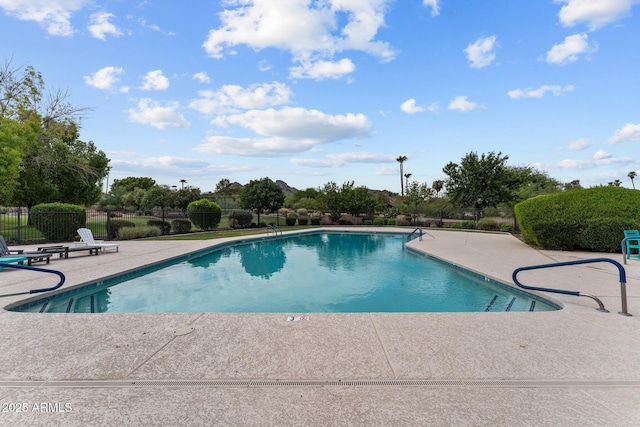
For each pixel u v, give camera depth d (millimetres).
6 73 17828
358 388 2422
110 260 9117
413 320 4062
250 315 4238
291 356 2979
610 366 2812
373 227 25047
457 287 7547
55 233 13523
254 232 20000
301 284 7980
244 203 26531
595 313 4379
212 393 2338
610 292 5555
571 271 7594
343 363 2838
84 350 3098
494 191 25734
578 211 11172
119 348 3148
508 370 2721
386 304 6297
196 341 3336
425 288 7512
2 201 15195
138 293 6812
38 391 2355
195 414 2072
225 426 1942
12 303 4781
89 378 2549
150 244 13180
